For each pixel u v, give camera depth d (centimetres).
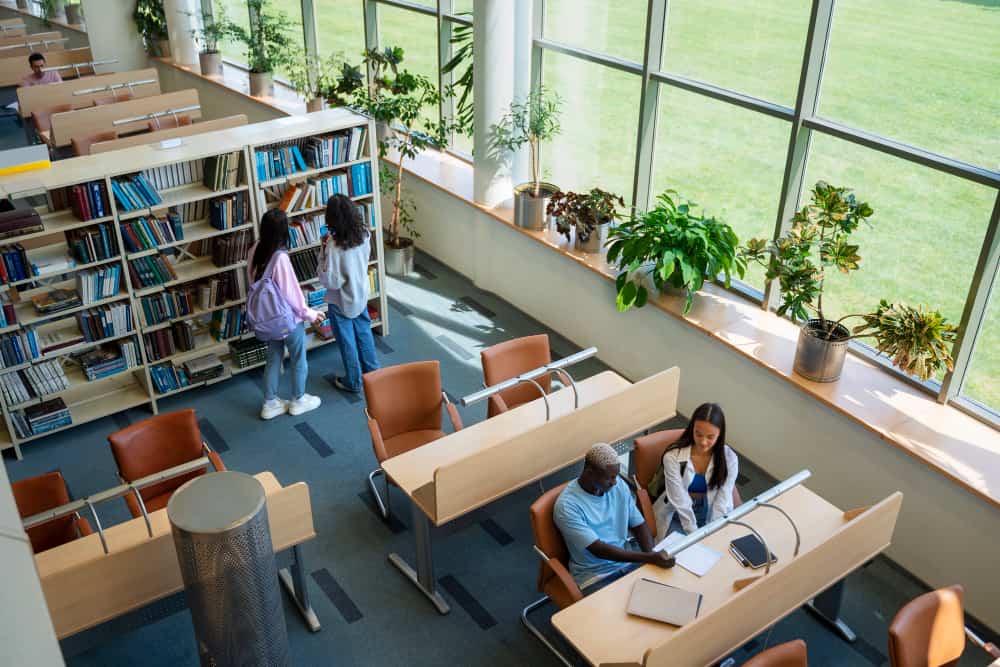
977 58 392
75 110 782
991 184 397
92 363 537
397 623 409
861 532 355
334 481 502
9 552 110
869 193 459
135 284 529
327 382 598
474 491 391
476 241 696
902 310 423
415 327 657
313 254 592
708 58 520
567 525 359
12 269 482
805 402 473
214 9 1000
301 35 898
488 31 604
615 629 318
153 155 516
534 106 633
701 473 396
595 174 632
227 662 329
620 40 572
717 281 568
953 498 409
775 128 494
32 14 943
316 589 427
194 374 577
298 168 568
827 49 456
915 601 308
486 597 423
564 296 630
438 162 752
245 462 517
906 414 441
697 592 335
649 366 577
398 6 754
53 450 531
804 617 412
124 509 481
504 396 484
